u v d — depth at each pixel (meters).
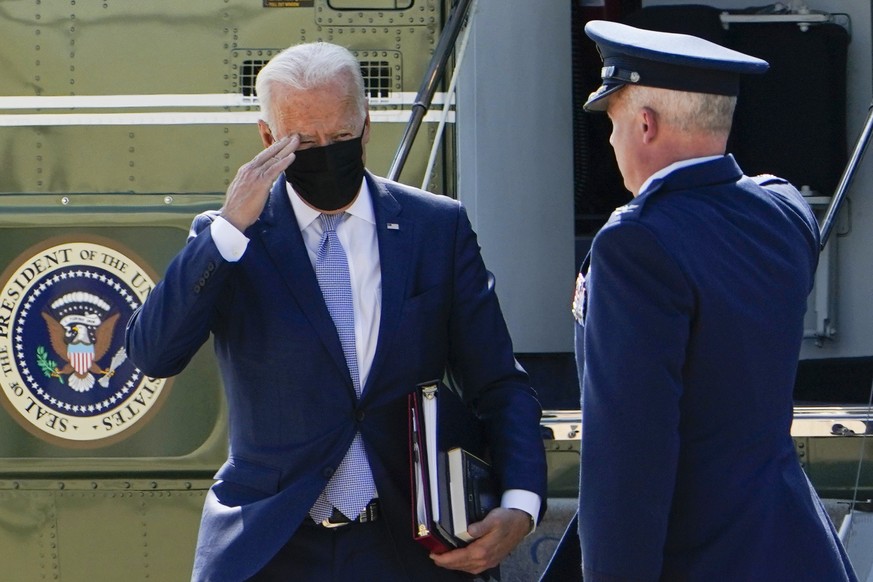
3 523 13.00
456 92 12.98
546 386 13.98
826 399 14.56
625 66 8.41
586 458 8.04
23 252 13.02
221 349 9.41
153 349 8.92
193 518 12.84
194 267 8.77
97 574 12.95
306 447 9.08
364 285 9.36
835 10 16.33
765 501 8.09
